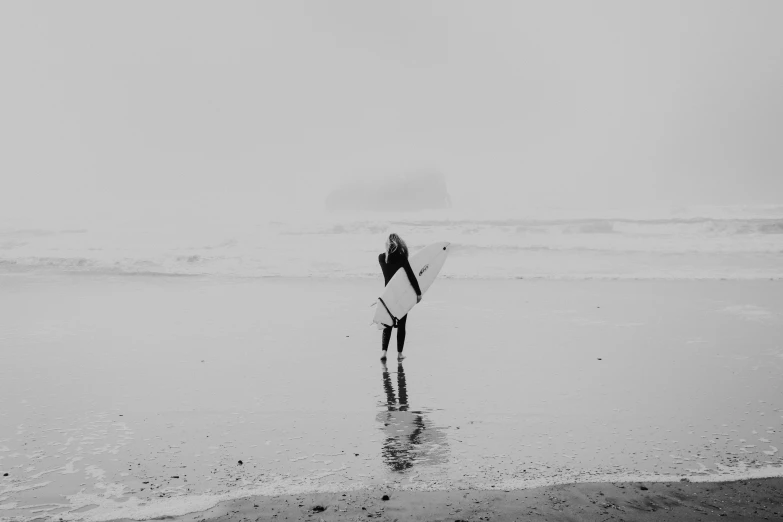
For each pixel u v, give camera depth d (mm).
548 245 19109
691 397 5250
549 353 6984
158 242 20406
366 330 8344
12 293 11602
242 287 12406
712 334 7949
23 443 4156
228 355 6926
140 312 9703
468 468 3676
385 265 6852
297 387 5633
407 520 2916
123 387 5633
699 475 3535
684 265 15406
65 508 3102
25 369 6293
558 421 4633
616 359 6684
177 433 4375
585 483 3398
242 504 3135
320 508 3074
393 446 4098
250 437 4289
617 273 14211
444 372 6168
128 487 3389
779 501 3133
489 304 10398
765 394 5301
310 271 14562
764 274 13758
